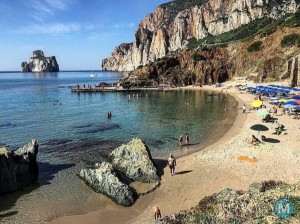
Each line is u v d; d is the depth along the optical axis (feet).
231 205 64.08
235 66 497.87
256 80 398.83
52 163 120.98
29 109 274.36
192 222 61.77
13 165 96.12
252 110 220.64
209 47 561.02
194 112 238.89
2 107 288.51
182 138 157.28
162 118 216.95
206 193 88.33
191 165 111.34
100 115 236.63
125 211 82.94
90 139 159.63
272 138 138.41
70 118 224.53
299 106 179.93
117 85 495.41
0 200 89.56
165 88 467.93
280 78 370.53
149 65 522.06
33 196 91.91
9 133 175.83
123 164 107.86
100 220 78.64
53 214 81.82
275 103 237.45
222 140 145.89
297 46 400.47
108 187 89.97
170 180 100.07
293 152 117.19
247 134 149.59
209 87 447.83
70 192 93.91
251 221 55.21
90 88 461.78
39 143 152.35
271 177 94.63
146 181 98.78
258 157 113.70
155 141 153.58
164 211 81.30
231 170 102.89
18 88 546.67
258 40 489.67
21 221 78.48
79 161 123.13
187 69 520.01
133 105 293.02
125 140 156.76
